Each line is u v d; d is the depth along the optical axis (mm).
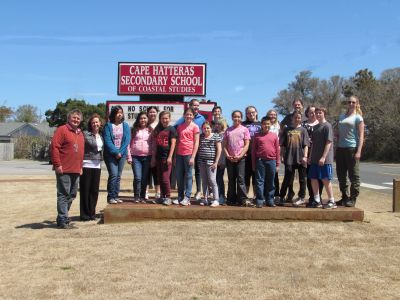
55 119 64062
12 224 9477
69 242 7938
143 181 10109
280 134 10328
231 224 9008
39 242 7945
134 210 9242
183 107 16219
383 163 55188
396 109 63344
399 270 6684
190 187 9719
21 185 17250
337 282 6168
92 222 9484
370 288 5977
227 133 9719
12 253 7336
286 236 8305
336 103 93625
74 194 9156
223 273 6434
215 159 9609
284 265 6809
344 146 9711
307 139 10031
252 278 6254
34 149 50594
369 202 13805
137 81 16516
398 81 68875
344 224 9164
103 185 18484
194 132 9641
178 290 5809
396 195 11391
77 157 8945
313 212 9266
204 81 16453
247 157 10102
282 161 10359
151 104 16312
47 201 12844
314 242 7996
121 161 9906
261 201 9562
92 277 6246
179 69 16500
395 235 8516
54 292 5734
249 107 10312
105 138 9820
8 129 75188
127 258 7059
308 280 6211
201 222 9141
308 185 9930
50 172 26016
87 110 61469
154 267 6652
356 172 9758
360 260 7109
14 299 5516
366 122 64250
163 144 9641
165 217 9266
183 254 7262
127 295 5645
